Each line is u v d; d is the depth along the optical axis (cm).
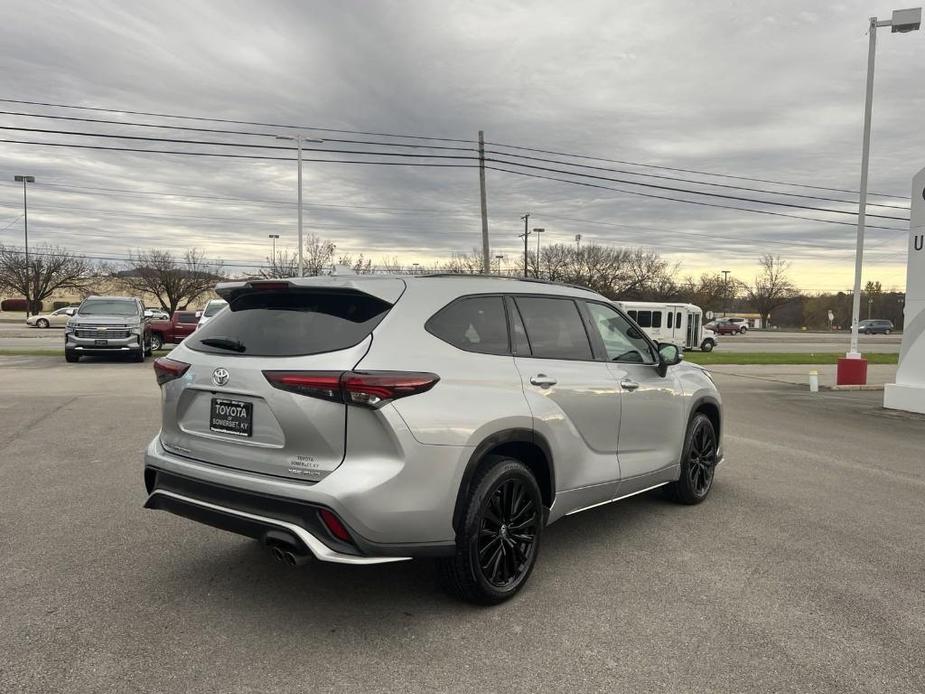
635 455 488
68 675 284
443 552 334
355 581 395
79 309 2072
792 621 353
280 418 322
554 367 411
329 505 304
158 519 498
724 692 285
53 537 456
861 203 1797
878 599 383
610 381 453
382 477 312
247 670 293
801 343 5247
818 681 295
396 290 354
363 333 332
